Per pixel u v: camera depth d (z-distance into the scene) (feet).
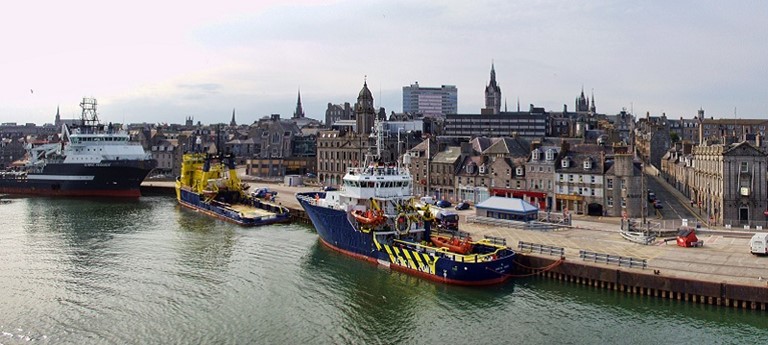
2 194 467.11
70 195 450.71
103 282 201.67
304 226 314.35
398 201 241.35
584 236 240.12
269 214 331.16
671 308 169.07
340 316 170.71
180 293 189.98
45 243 262.88
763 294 160.66
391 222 233.55
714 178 272.92
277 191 453.17
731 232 240.94
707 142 352.69
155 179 570.05
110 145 473.67
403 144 506.48
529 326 160.25
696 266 186.29
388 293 190.29
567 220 268.21
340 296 187.83
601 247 217.36
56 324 163.12
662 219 285.43
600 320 162.71
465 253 210.18
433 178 382.01
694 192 331.98
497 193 345.10
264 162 600.39
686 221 250.57
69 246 256.93
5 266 221.87
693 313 165.07
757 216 254.47
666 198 360.28
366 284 199.93
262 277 208.33
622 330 155.53
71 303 180.14
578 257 201.26
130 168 444.14
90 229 300.40
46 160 477.77
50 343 150.10
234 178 392.88
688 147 395.96
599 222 276.82
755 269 181.37
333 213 244.42
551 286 192.65
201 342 151.64
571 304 175.42
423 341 152.66
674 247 215.10
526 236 240.73
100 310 174.19
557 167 318.86
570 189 312.29
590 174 303.89
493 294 186.91
